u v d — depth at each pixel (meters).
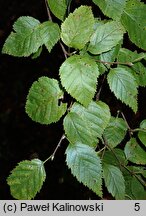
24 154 1.05
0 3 0.98
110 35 0.46
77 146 0.46
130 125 0.67
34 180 0.47
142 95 0.65
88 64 0.43
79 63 0.43
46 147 1.03
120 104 0.62
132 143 0.54
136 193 0.54
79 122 0.45
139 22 0.48
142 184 0.55
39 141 1.06
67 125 0.46
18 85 1.16
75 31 0.44
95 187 0.46
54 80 0.46
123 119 0.56
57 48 0.69
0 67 1.15
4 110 1.17
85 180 0.46
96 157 0.46
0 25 0.98
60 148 0.71
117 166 0.54
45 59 0.75
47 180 0.85
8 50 0.47
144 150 0.54
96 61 0.47
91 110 0.46
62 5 0.47
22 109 1.15
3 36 0.95
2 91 1.18
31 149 1.05
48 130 1.07
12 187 0.47
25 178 0.47
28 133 1.10
